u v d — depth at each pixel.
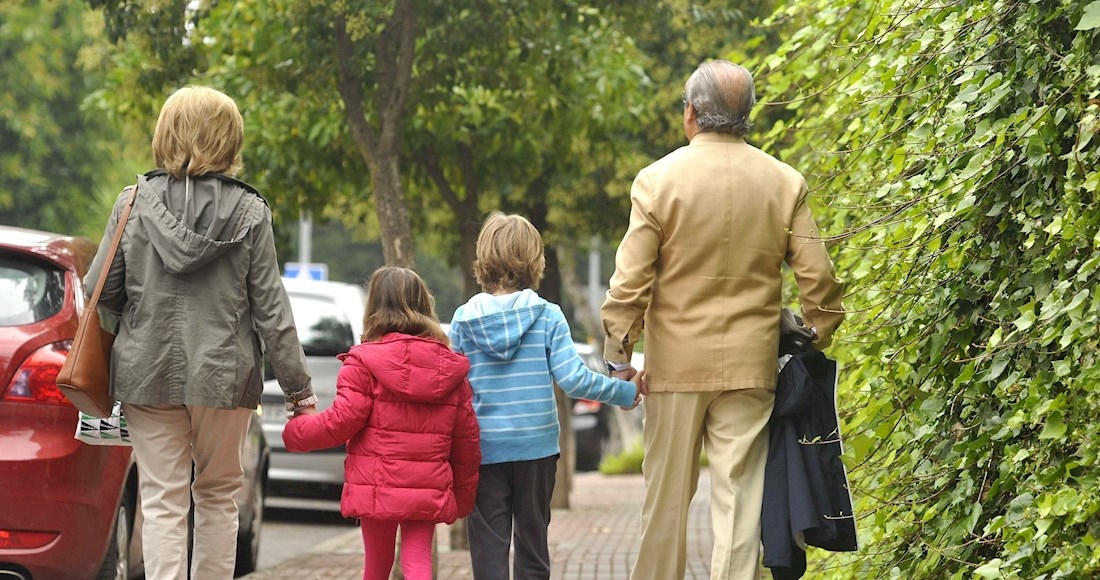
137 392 10.65
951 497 9.96
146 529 10.81
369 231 31.17
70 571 13.29
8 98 63.97
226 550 11.40
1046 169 9.12
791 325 11.20
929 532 10.45
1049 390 8.90
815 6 13.77
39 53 64.19
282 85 18.58
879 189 10.57
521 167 24.73
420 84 18.72
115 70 21.58
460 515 11.84
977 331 10.13
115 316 11.02
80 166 67.00
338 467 27.70
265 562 22.45
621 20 20.44
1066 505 8.22
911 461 10.69
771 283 10.88
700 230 10.67
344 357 11.61
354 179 22.53
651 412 11.03
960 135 9.81
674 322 10.78
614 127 23.64
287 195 22.61
